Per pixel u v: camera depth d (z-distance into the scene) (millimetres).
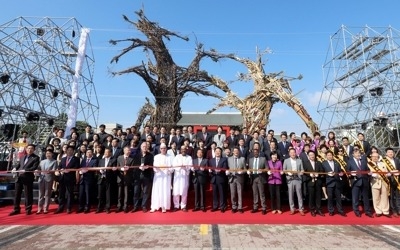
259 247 5410
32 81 15047
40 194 8414
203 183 8688
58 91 16953
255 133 10102
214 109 14586
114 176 8695
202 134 10844
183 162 8773
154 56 14555
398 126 15508
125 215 8039
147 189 8500
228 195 9875
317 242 5723
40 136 16531
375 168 8180
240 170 8445
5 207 9273
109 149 8766
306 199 9328
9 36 15352
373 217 7906
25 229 6707
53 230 6602
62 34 17516
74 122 16188
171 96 14484
